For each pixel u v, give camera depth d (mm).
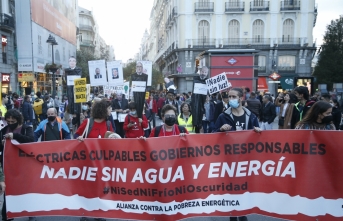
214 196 4086
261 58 39469
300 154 3908
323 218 3848
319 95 13156
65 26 39750
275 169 3998
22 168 4219
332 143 3789
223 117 4582
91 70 9211
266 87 33625
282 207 3982
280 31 39250
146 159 4074
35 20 28453
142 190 4105
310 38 39062
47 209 4227
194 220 4652
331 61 39281
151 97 14641
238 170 4066
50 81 32594
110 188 4160
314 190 3865
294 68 39250
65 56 39531
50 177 4223
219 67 16234
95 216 4172
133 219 4125
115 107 11180
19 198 4219
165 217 4066
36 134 5496
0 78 22891
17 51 27719
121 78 9375
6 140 4191
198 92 8281
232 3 39219
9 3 27094
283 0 38781
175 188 4074
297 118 7180
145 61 9383
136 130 6988
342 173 3768
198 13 39156
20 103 16922
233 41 39625
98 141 4152
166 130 4832
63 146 4195
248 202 4070
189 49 39500
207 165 4082
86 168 4191
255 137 4027
